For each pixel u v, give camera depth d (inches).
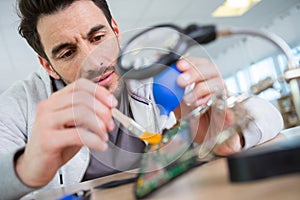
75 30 30.4
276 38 23.3
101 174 32.7
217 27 16.7
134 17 134.4
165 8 131.1
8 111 40.6
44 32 32.6
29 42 40.5
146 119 18.5
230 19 153.5
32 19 34.6
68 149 20.5
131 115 18.8
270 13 154.4
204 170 16.2
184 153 16.2
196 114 17.7
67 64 31.1
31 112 40.7
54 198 18.5
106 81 17.5
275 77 41.4
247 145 20.2
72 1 31.3
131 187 16.1
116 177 23.9
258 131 21.6
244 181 11.1
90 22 30.9
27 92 43.4
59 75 34.9
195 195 11.2
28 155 19.4
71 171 31.9
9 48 136.0
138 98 18.6
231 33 17.4
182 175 15.1
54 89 41.6
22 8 36.5
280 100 89.2
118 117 18.1
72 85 18.5
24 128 40.9
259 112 24.3
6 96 43.5
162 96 18.1
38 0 32.0
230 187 11.1
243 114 21.9
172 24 16.5
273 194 9.0
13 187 19.5
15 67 156.3
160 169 14.4
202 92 17.9
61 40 30.7
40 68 46.3
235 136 19.7
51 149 18.6
